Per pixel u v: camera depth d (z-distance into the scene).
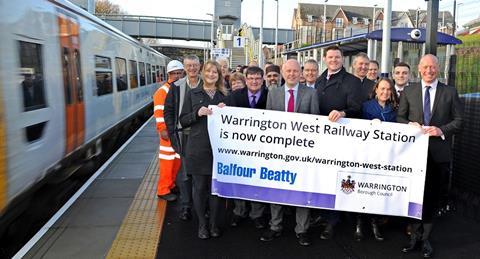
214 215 4.60
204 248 4.34
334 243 4.48
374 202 4.33
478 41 6.70
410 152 4.22
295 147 4.38
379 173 4.29
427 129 4.12
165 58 30.12
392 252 4.27
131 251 4.22
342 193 4.36
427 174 4.25
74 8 7.36
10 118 4.20
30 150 4.79
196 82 5.00
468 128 5.18
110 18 47.56
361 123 4.27
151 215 5.27
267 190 4.47
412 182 4.24
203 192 4.57
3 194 3.98
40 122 5.19
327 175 4.37
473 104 5.10
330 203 4.39
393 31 11.48
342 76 4.66
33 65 5.08
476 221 4.98
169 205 5.65
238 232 4.78
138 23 47.97
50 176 5.84
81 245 4.33
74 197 5.97
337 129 4.31
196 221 5.09
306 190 4.40
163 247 4.34
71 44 6.89
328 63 4.65
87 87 7.85
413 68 12.02
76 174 8.33
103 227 4.84
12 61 4.40
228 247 4.37
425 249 4.15
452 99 4.15
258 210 4.83
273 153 4.41
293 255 4.20
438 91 4.19
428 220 4.17
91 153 8.76
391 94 4.55
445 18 21.59
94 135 8.49
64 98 6.29
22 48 4.75
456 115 4.12
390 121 4.51
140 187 6.52
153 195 6.10
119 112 11.61
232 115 4.42
